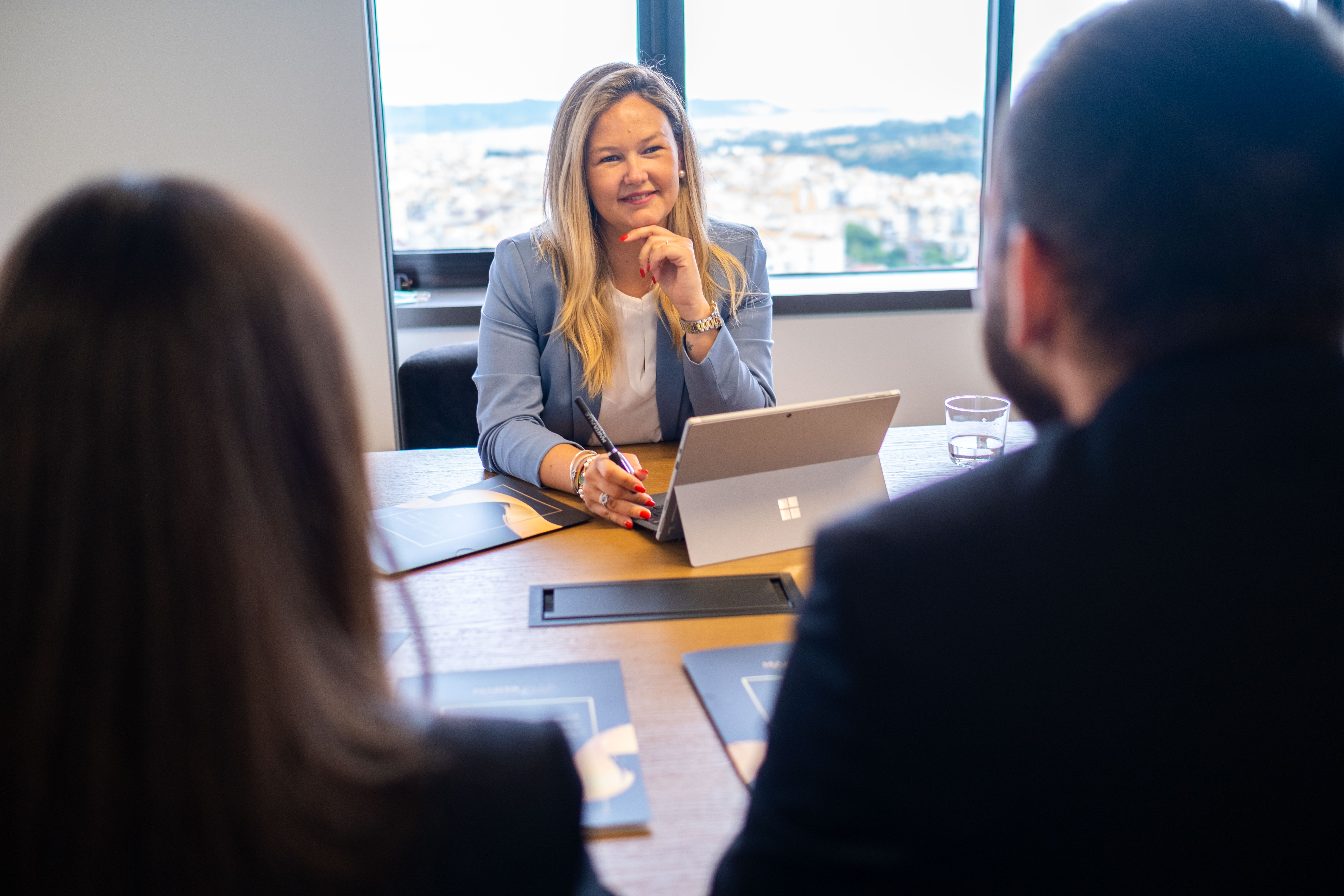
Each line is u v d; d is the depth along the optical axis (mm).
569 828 473
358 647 461
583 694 954
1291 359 447
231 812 393
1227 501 439
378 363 2615
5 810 399
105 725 388
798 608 1157
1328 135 427
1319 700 435
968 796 450
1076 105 450
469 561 1297
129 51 2418
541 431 1679
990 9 3145
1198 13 447
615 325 1836
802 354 3207
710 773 839
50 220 425
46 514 390
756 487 1333
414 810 426
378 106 2557
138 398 391
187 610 389
